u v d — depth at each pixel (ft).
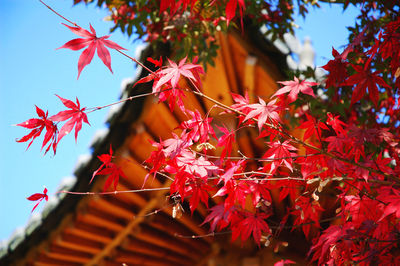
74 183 11.85
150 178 12.31
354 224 6.08
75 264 14.85
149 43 11.28
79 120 5.03
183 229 15.55
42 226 12.55
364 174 5.60
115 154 11.52
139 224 14.34
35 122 5.00
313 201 6.51
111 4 12.23
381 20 9.25
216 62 11.66
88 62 4.50
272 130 5.83
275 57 11.00
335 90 9.87
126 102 10.98
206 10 11.13
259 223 6.68
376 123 10.03
